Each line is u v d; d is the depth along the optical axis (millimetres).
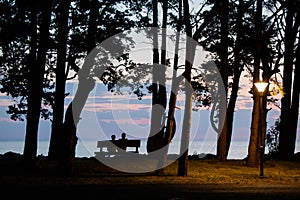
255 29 33219
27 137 28406
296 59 42781
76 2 27188
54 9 27094
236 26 34562
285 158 41781
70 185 22234
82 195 18938
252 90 34812
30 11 26703
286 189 21969
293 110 42562
